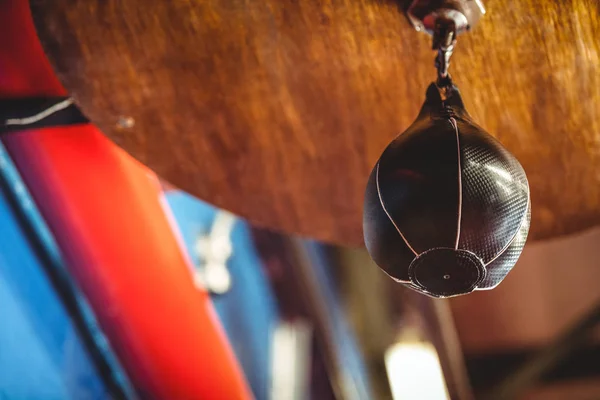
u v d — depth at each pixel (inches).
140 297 77.7
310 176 54.9
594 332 142.6
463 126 42.5
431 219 40.6
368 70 49.8
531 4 45.6
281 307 183.6
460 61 48.6
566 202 54.2
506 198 41.2
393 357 135.6
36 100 54.2
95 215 69.2
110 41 48.5
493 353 146.9
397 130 52.6
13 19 52.3
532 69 48.5
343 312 134.0
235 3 47.1
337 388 142.2
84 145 65.3
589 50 47.4
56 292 84.3
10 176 74.6
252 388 173.8
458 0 44.6
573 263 131.6
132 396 87.0
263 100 51.5
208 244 142.2
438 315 131.6
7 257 93.7
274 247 178.2
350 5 46.8
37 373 101.9
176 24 48.0
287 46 48.9
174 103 51.4
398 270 42.3
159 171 54.6
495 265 41.9
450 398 138.1
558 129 51.1
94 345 85.3
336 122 52.4
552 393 150.5
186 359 83.9
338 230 57.4
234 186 55.3
